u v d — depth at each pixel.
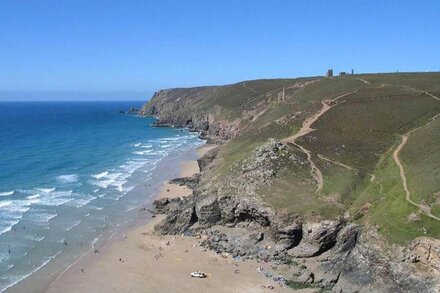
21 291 52.38
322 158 77.69
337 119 94.31
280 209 63.78
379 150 78.06
